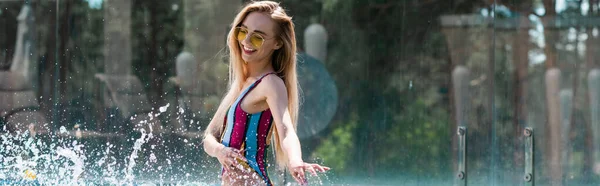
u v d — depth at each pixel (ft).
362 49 22.12
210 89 22.86
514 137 21.01
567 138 20.59
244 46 12.30
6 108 24.50
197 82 23.00
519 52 20.89
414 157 21.85
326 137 22.48
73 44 24.08
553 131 20.68
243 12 12.42
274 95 11.89
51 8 24.21
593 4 20.22
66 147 23.85
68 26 24.12
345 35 22.18
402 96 21.86
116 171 23.43
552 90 20.66
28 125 24.31
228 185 12.27
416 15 21.71
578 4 20.39
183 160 23.02
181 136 23.09
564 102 20.57
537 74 20.77
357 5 22.09
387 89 21.97
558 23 20.57
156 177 23.21
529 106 20.86
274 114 11.87
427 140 21.75
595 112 20.31
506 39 20.98
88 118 23.91
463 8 21.33
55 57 24.25
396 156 21.98
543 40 20.71
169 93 23.24
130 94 23.65
